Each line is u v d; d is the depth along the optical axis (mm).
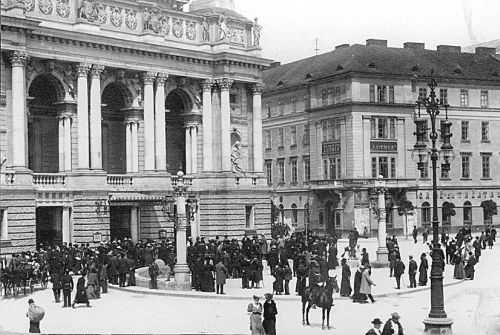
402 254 71625
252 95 83250
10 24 61312
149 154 73938
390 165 102625
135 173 73812
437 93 106500
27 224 62000
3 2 62531
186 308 40781
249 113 83500
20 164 62625
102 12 70812
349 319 36906
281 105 115062
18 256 50250
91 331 33125
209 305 41938
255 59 81375
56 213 67375
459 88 108000
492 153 110188
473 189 108312
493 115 110438
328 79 103938
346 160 101312
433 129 34500
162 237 67625
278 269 45188
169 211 68125
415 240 85312
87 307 41438
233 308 40750
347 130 101125
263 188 82312
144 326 34688
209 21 80312
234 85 82000
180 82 77750
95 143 69000
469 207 108062
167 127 80812
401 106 102875
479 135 109312
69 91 68562
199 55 77500
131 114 74000
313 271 43688
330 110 104312
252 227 81375
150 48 73000
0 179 60656
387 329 25578
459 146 107438
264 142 118625
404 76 103250
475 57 112875
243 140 82875
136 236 72812
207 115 79625
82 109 68250
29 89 69000
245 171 82688
